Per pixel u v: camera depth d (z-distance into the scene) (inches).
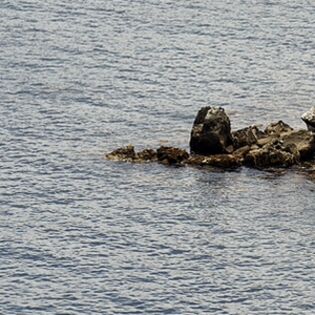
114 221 7844.5
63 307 6993.1
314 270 7332.7
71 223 7815.0
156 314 6939.0
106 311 6958.7
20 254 7465.6
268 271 7317.9
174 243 7603.4
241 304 7022.6
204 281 7224.4
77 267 7347.4
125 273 7288.4
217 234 7706.7
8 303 7012.8
